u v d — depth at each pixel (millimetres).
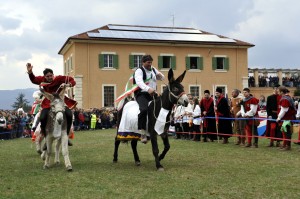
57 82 9273
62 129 9156
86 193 6891
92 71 39281
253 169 9023
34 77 9273
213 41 42469
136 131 9219
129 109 9406
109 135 22734
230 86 43406
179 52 41938
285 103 12633
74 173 8797
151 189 7098
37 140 12086
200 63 42500
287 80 46594
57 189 7238
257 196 6531
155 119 8961
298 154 11742
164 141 9422
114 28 43344
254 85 45719
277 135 13977
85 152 13078
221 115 16078
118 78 40031
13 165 10336
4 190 7234
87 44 39156
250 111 14023
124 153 12523
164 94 8930
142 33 42625
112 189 7148
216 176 8203
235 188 7086
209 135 16859
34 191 7125
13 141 20672
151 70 9695
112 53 39844
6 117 23891
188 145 14992
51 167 9742
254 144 14047
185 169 9117
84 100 38906
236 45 43094
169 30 45969
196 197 6496
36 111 12086
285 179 7852
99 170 9172
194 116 17422
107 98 39781
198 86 42469
